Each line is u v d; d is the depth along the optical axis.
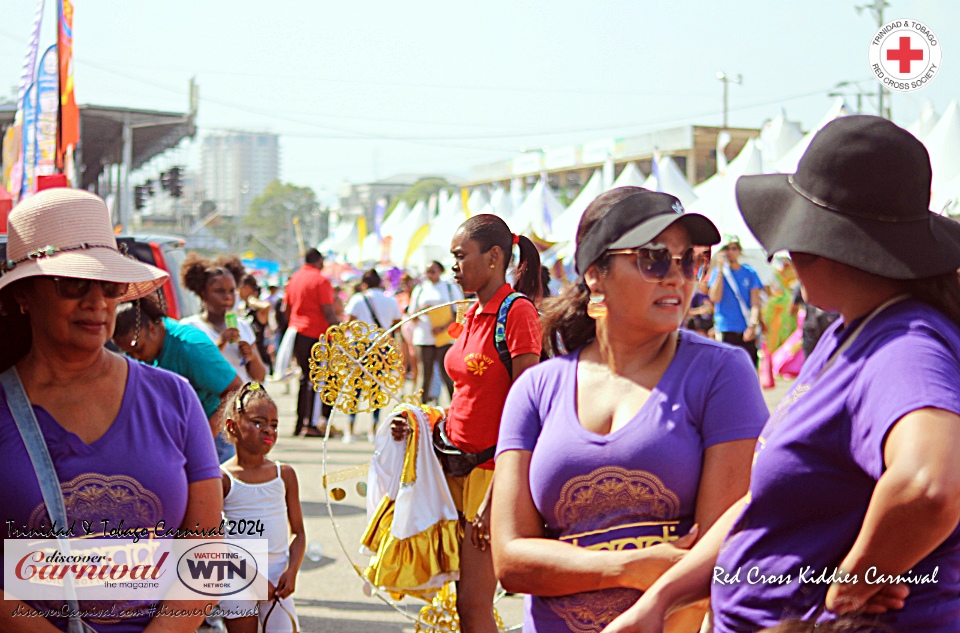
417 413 4.16
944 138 17.08
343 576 5.76
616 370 2.36
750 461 2.22
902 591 1.73
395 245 44.72
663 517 2.24
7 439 2.42
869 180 1.82
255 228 154.88
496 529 2.37
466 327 4.14
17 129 10.44
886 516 1.64
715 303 12.73
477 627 4.00
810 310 7.23
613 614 2.22
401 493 4.11
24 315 2.52
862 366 1.78
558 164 84.12
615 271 2.29
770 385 14.04
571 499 2.27
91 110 38.72
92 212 2.51
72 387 2.49
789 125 27.39
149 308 4.44
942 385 1.67
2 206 8.45
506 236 4.07
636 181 29.92
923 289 1.84
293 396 16.08
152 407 2.56
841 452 1.81
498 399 3.98
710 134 68.00
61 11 9.62
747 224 2.00
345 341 4.55
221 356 4.56
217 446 4.80
